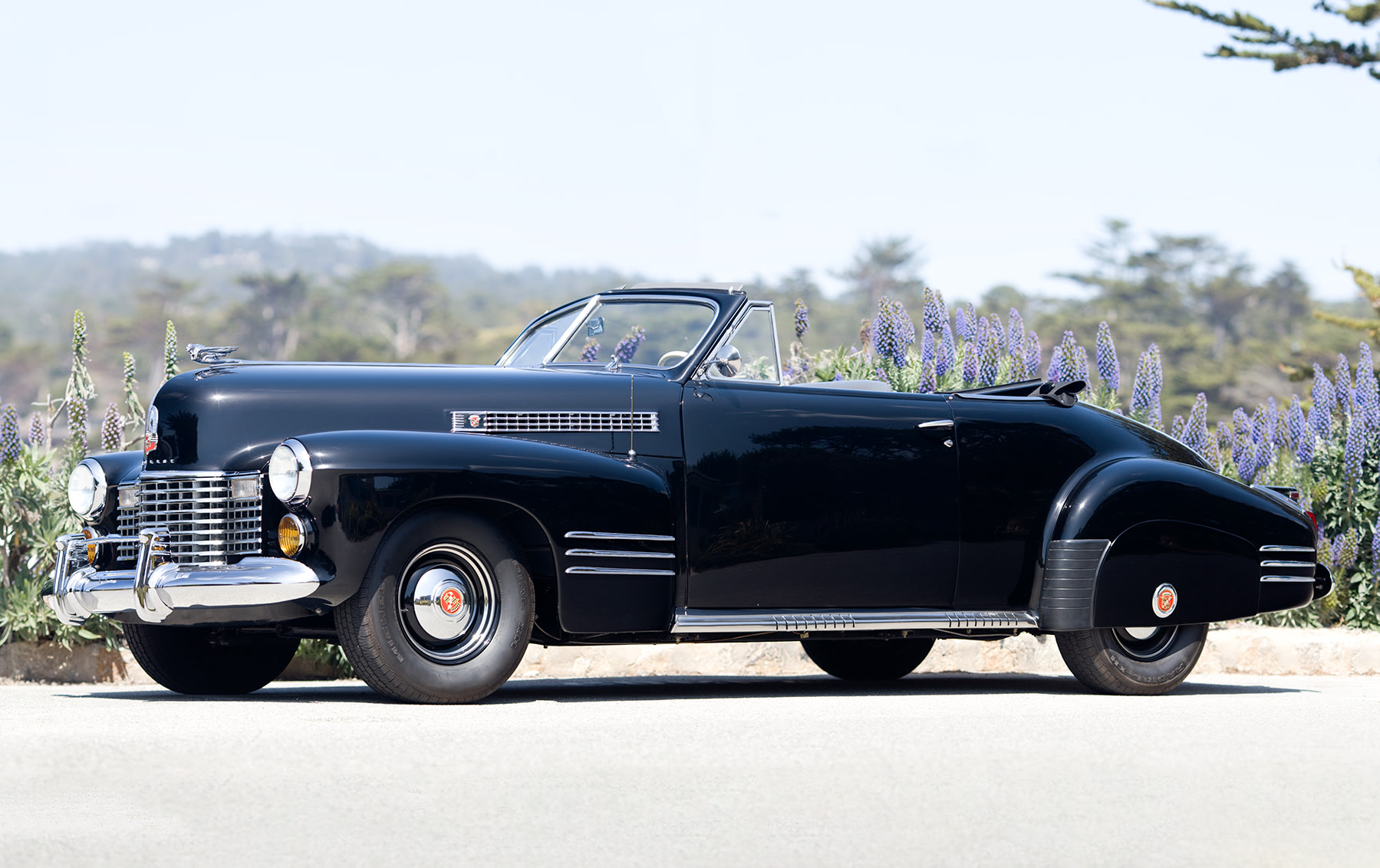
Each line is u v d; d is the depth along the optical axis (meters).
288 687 13.52
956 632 12.70
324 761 7.34
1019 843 5.98
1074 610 12.18
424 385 11.06
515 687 13.26
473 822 6.18
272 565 10.00
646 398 11.41
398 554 10.07
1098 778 7.30
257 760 7.34
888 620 11.82
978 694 12.45
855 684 14.16
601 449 11.16
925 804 6.62
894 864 5.62
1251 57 37.72
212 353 11.25
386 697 10.70
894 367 19.28
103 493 11.44
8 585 14.69
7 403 15.12
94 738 7.91
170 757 7.40
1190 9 37.75
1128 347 173.75
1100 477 12.43
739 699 11.47
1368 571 19.70
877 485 11.90
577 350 12.78
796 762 7.52
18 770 7.10
